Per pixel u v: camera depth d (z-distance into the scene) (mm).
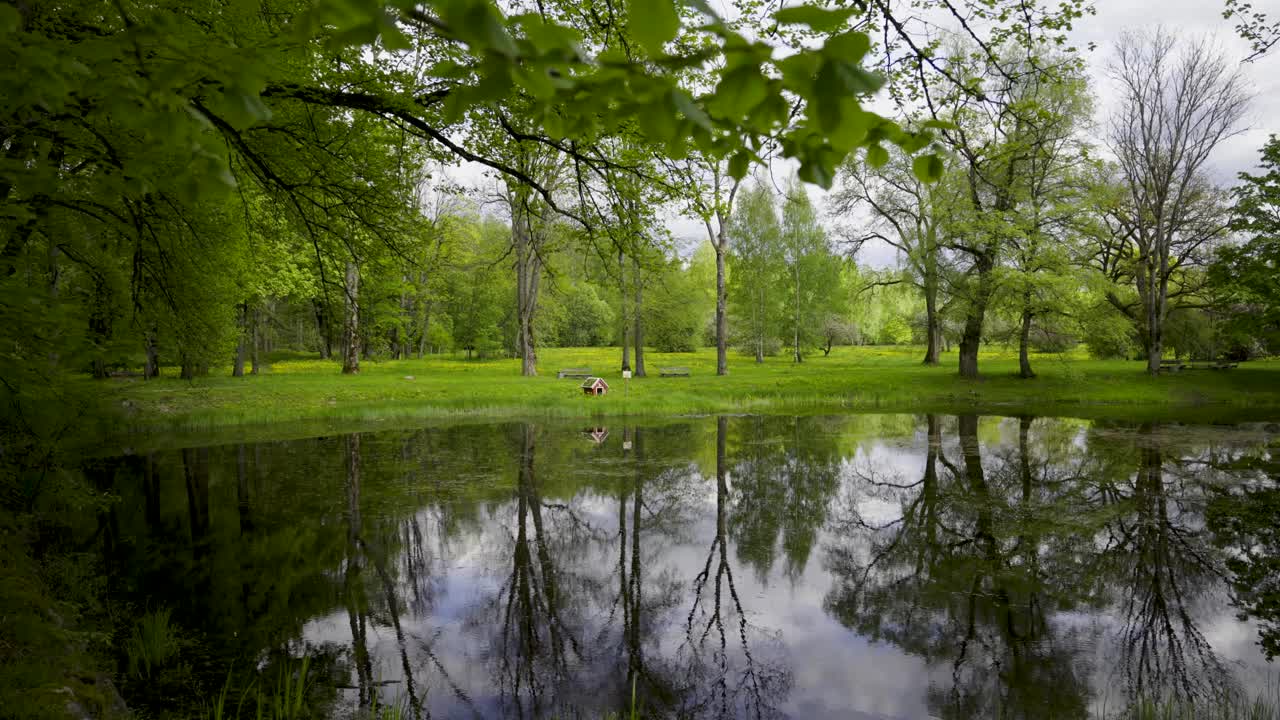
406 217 8047
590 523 10547
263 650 6320
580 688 5887
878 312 71188
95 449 14656
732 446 16469
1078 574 8281
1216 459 14297
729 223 41031
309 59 6031
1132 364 33688
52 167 2389
